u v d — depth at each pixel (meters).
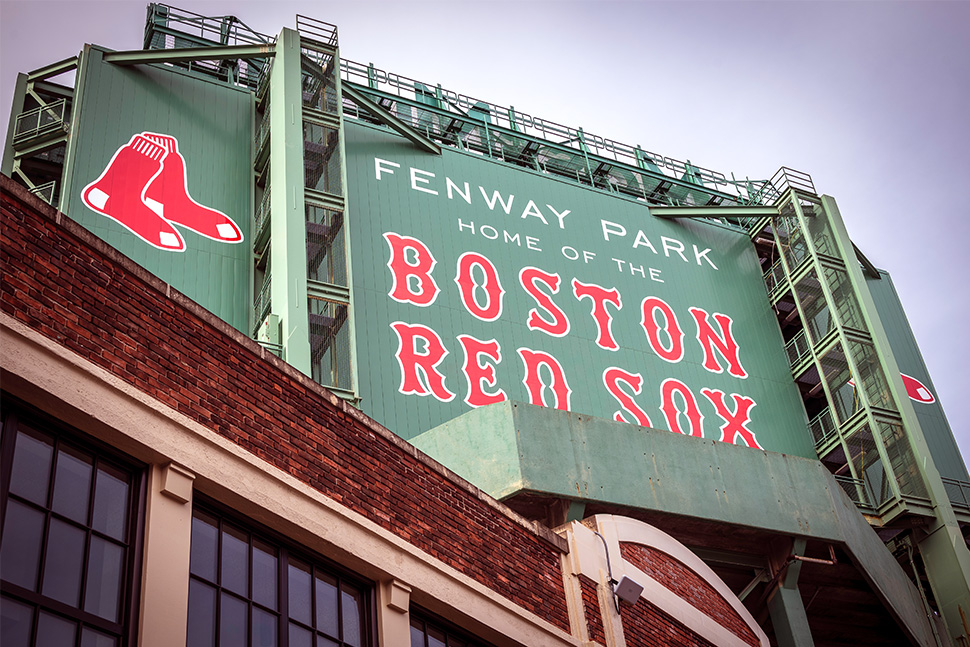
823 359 49.38
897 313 57.78
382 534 15.48
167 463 12.91
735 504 32.81
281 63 42.28
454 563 16.83
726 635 23.09
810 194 54.78
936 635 39.75
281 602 13.78
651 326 47.50
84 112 39.84
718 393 47.03
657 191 56.78
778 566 33.53
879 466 45.28
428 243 44.03
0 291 11.97
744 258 54.12
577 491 30.22
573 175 54.41
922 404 53.56
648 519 31.75
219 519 13.54
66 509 11.81
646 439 32.72
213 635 12.69
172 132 41.50
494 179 48.66
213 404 14.00
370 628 14.94
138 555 12.27
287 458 14.73
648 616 20.69
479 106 53.84
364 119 48.72
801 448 47.44
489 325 42.94
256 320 38.06
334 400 16.06
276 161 39.34
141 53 42.25
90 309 12.93
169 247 38.25
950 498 48.72
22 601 10.92
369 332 39.84
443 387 39.97
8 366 11.54
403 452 17.03
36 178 41.75
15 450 11.59
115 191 38.38
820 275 50.75
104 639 11.51
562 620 18.53
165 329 13.83
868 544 36.38
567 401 42.44
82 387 12.28
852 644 38.47
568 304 45.84
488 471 30.17
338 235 39.41
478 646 16.72
